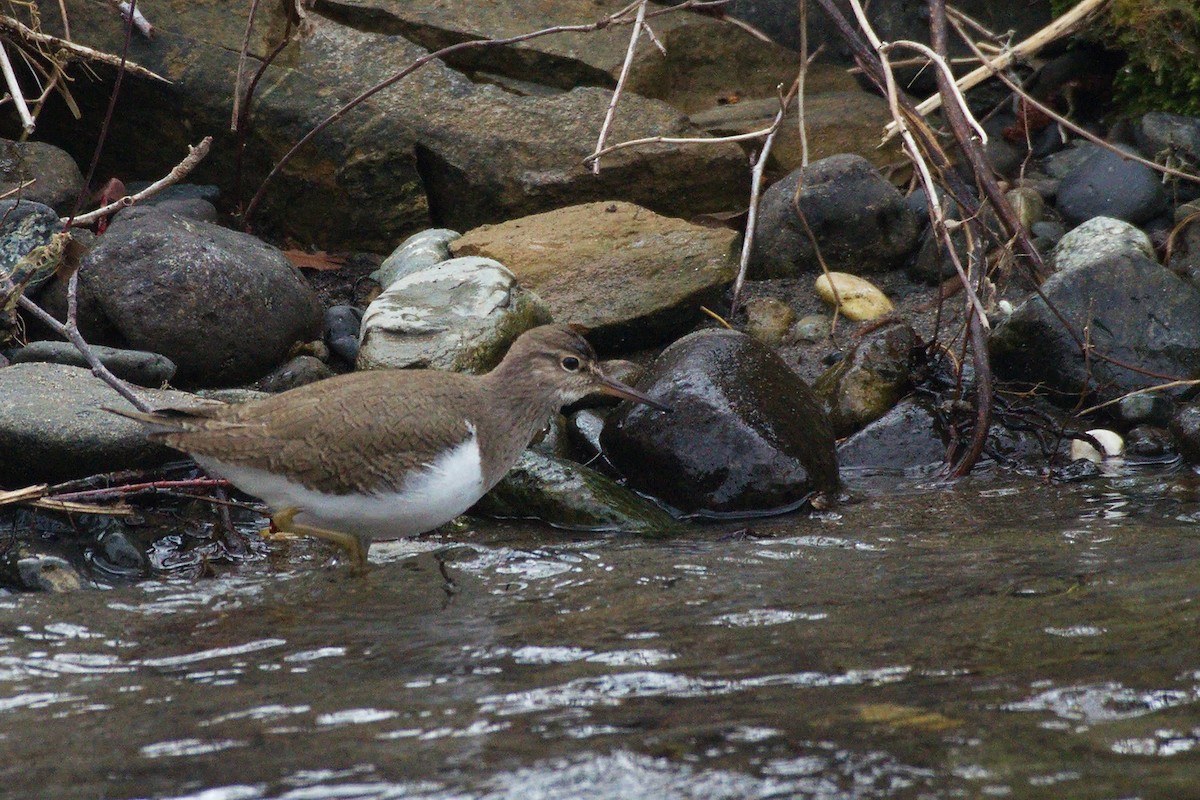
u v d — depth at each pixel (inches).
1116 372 486.0
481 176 582.9
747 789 238.8
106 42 570.6
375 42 604.1
